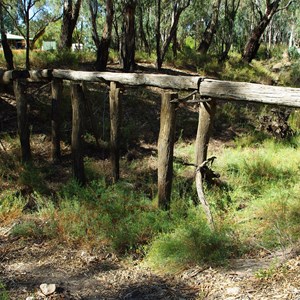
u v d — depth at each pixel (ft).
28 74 24.26
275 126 32.86
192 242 13.34
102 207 17.10
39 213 17.85
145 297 11.53
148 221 15.80
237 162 24.23
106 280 12.79
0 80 24.41
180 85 17.06
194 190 18.44
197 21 83.25
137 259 14.11
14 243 15.46
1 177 21.62
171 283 12.16
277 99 14.05
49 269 13.56
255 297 10.25
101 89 35.94
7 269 13.52
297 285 10.38
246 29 93.35
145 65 48.34
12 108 31.27
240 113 37.60
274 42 125.70
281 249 12.74
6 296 11.41
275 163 23.40
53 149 25.32
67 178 23.04
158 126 33.55
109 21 40.14
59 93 24.67
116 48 56.24
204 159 18.43
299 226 13.85
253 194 19.22
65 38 48.60
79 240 15.38
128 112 34.55
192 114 36.32
